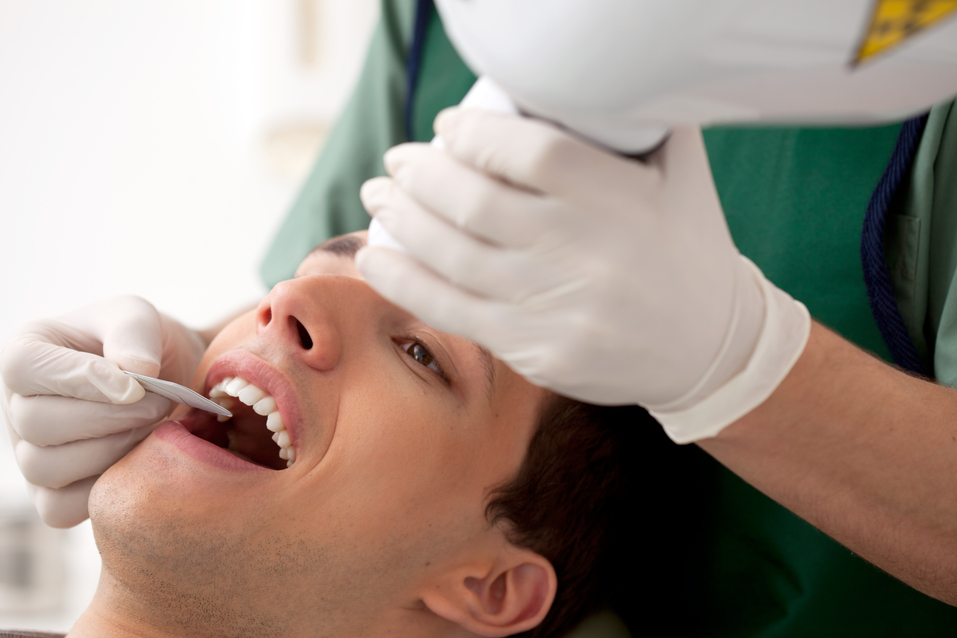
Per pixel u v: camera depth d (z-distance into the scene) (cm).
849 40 40
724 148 118
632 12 39
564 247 55
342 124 159
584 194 53
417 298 60
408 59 152
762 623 111
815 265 108
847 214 107
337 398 88
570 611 109
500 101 56
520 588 99
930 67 43
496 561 97
